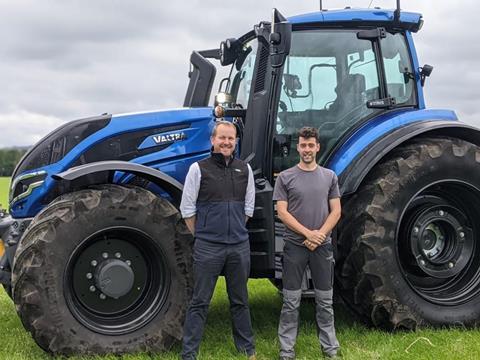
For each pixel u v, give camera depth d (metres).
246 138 4.36
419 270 4.43
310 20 4.46
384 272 4.15
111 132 4.26
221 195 3.60
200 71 4.98
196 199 3.65
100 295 3.91
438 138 4.51
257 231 4.08
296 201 3.71
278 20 3.99
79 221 3.73
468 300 4.44
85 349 3.72
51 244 3.66
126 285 3.88
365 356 3.67
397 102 4.72
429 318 4.29
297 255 3.71
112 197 3.83
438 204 4.50
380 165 4.36
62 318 3.68
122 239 3.98
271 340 4.18
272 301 5.59
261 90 4.36
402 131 4.38
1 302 5.66
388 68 4.71
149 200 3.92
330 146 4.50
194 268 3.65
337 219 3.72
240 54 5.02
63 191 4.15
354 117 4.55
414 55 4.77
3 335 4.42
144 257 4.05
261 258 4.07
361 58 4.61
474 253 4.60
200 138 4.50
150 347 3.86
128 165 3.86
